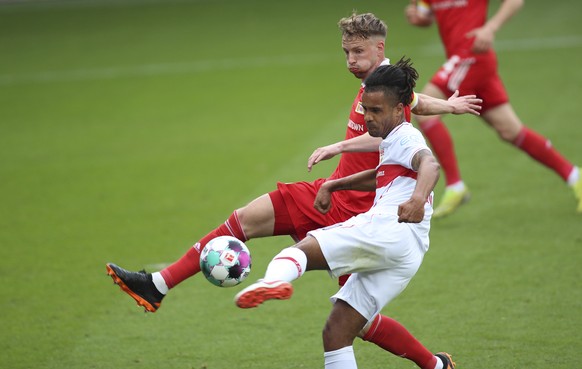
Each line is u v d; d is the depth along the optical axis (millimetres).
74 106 47156
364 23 15789
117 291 22828
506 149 34812
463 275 22609
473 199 29141
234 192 31109
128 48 62406
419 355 16094
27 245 26688
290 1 76812
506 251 24172
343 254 13836
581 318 19531
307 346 18875
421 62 49719
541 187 29969
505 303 20641
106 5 81562
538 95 42375
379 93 13977
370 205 16453
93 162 36500
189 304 21781
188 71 54219
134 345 19328
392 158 14172
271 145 37188
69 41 66375
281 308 21234
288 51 57844
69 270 24406
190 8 77250
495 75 27250
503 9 26516
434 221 27328
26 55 62219
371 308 14266
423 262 23750
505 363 17422
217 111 44188
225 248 14727
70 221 28906
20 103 48562
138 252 25531
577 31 57000
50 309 21656
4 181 34281
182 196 31047
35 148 39250
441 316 20094
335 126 39656
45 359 18672
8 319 21047
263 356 18469
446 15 27406
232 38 63531
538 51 52312
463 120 39656
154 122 42812
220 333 19844
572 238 24875
